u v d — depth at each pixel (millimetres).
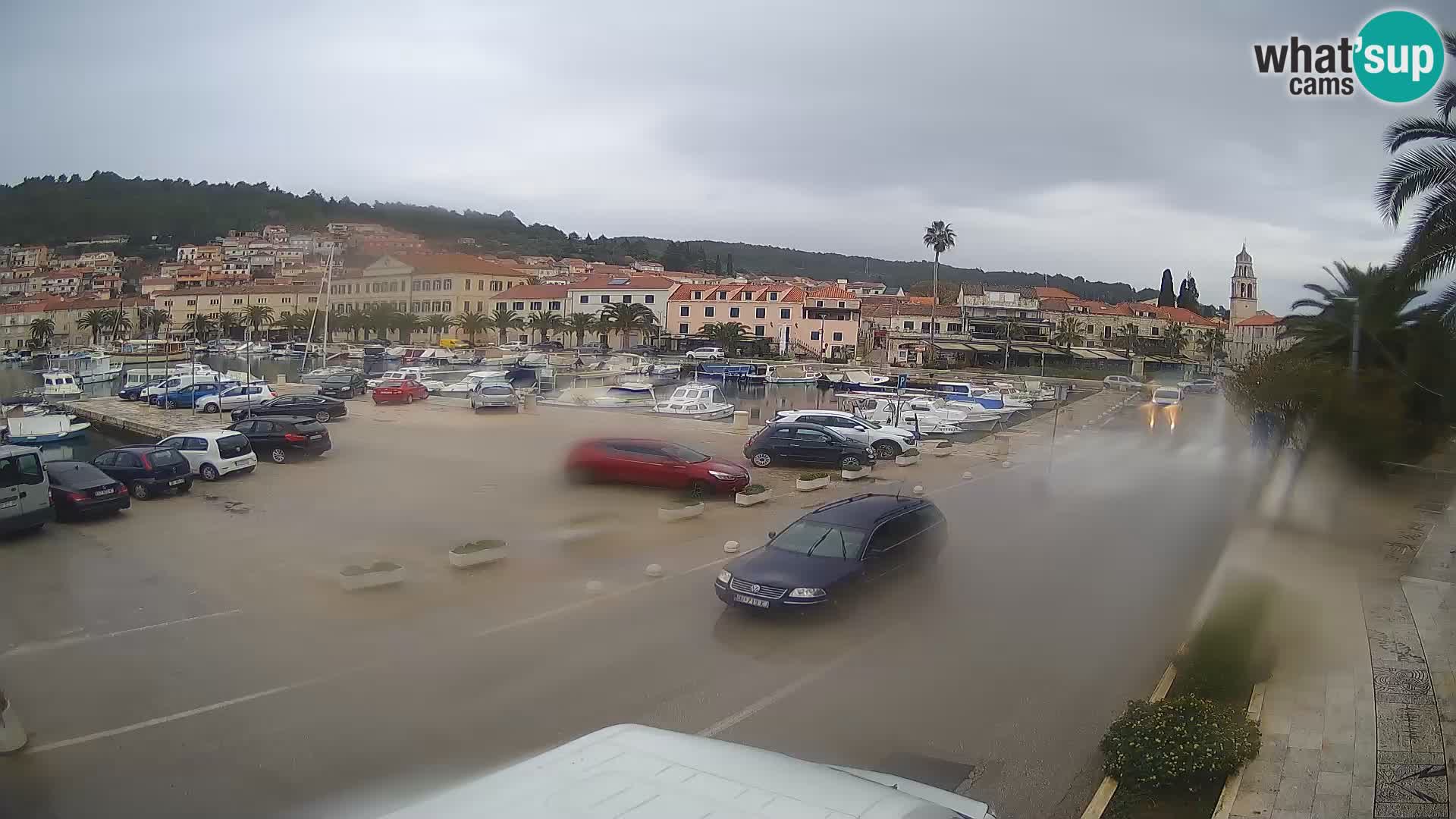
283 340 112250
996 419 44438
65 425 38562
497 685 10055
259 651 11273
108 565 15695
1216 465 29250
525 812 3924
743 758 4648
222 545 17141
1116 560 15508
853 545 12812
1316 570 14023
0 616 12859
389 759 8289
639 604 13172
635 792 4141
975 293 108688
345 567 14391
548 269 142500
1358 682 9547
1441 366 22812
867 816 3895
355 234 142625
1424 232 18594
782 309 100500
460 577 14711
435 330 104312
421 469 25812
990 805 7316
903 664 10539
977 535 17719
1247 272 118750
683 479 22234
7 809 7504
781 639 11500
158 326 117250
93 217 154625
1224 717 8031
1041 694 9617
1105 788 7496
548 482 23797
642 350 98875
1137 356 107125
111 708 9570
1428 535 16703
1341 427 21516
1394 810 7016
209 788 7824
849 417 31328
